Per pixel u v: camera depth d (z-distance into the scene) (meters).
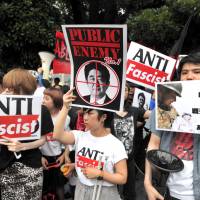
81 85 2.76
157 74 4.97
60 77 7.36
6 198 2.94
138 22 12.46
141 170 4.79
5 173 2.92
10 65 12.77
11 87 2.96
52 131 3.12
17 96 2.87
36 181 3.00
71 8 18.08
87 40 2.63
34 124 2.96
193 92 2.20
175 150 2.27
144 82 4.99
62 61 6.04
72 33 2.68
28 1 12.13
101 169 2.79
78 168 2.92
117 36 2.49
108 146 2.81
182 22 12.30
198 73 2.28
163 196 2.30
